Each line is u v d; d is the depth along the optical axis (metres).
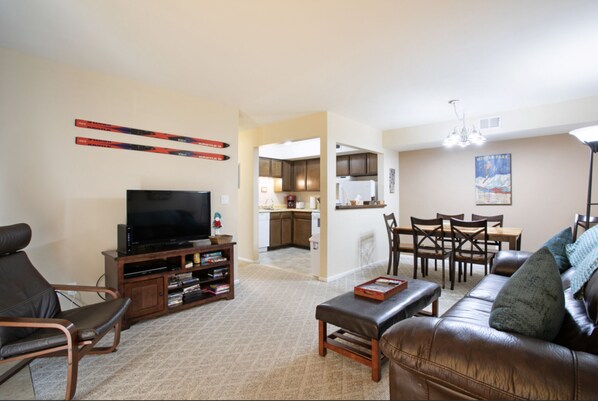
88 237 2.85
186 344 2.40
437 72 2.97
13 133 2.48
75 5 1.91
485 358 1.08
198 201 3.39
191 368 2.07
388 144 5.46
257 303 3.34
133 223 2.85
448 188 5.55
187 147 3.58
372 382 1.91
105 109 2.97
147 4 1.91
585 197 4.35
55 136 2.68
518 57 2.65
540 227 4.68
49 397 1.78
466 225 3.70
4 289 1.97
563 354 1.02
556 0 1.88
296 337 2.53
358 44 2.43
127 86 3.11
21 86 2.52
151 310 2.84
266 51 2.54
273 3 1.91
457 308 1.98
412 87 3.37
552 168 4.58
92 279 2.87
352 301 2.22
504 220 4.99
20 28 2.18
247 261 5.44
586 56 2.64
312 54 2.60
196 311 3.11
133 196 2.87
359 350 2.25
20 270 2.14
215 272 3.39
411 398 1.35
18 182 2.50
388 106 4.04
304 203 7.60
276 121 4.79
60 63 2.71
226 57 2.64
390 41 2.38
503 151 4.99
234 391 1.83
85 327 1.88
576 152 4.41
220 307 3.22
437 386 1.25
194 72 2.95
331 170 4.31
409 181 5.99
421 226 4.57
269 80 3.16
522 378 0.99
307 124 4.47
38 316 2.07
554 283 1.30
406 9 1.98
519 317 1.25
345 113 4.37
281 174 7.39
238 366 2.09
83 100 2.84
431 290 2.49
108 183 2.98
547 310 1.25
